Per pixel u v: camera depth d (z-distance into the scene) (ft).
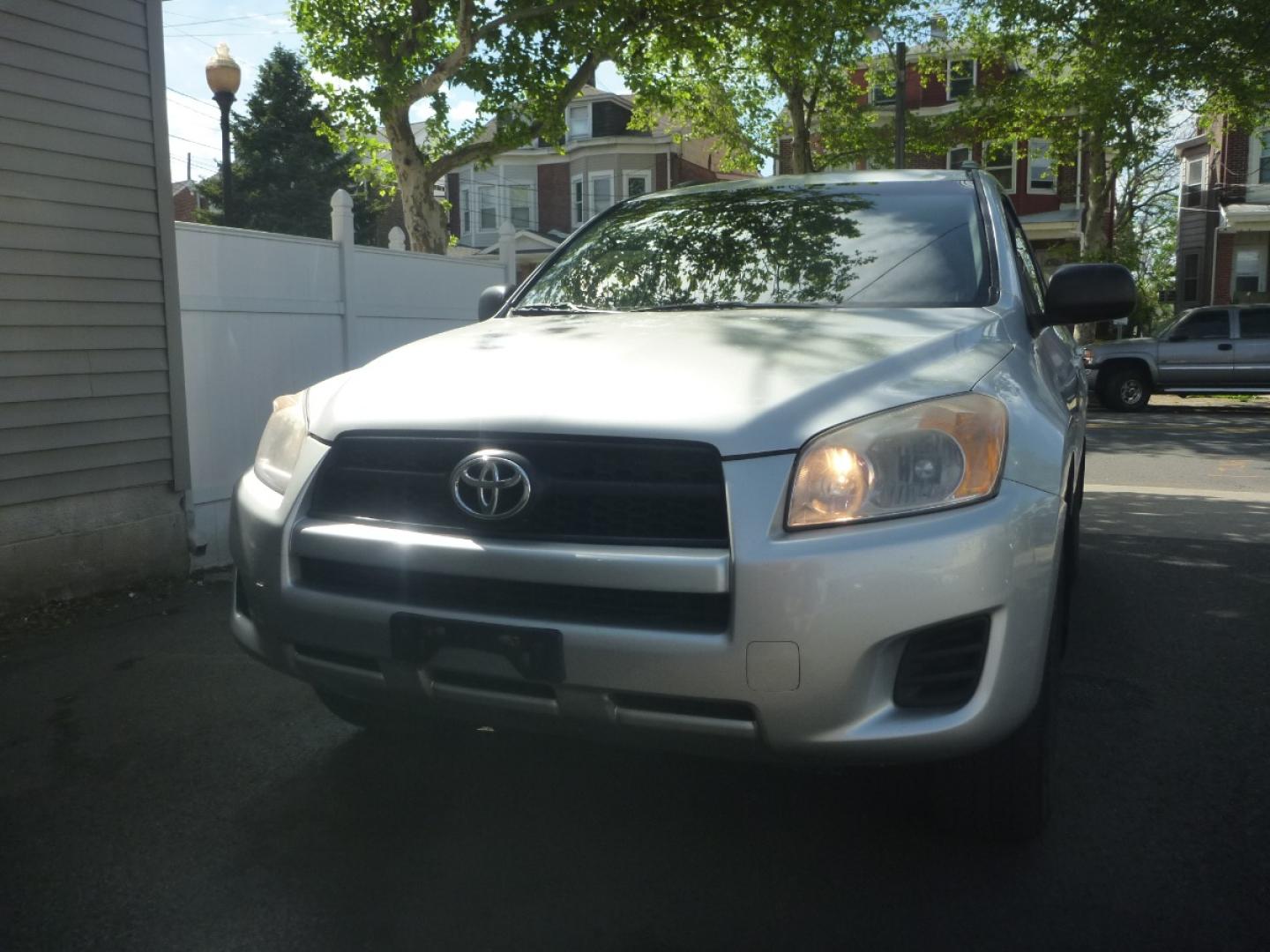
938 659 7.34
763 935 7.60
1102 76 71.00
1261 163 100.68
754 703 7.09
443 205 46.57
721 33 47.67
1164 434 48.91
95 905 8.14
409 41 40.91
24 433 16.35
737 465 7.21
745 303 10.76
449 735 11.35
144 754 11.09
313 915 7.96
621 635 7.23
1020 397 8.30
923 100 111.86
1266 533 22.77
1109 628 15.28
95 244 17.15
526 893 8.21
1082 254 84.43
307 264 22.24
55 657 14.43
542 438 7.65
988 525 7.26
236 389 20.56
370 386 8.91
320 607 8.19
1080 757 10.65
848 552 7.03
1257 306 62.85
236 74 42.70
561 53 44.06
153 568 18.56
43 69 16.21
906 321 9.46
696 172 128.16
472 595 7.75
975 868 8.48
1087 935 7.52
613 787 10.06
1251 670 13.39
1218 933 7.53
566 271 12.46
